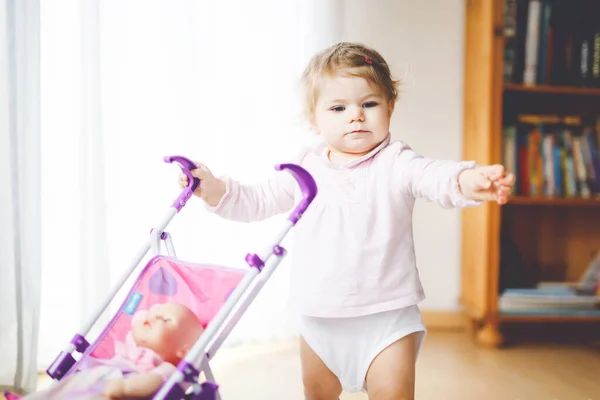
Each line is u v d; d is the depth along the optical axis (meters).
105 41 1.78
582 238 2.19
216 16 1.87
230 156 1.89
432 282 2.13
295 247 1.14
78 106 1.72
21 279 1.50
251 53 1.89
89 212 1.65
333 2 1.91
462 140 2.11
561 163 1.98
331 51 1.17
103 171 1.66
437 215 2.13
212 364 1.76
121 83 1.80
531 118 2.01
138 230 1.82
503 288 2.00
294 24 1.90
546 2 1.95
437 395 1.52
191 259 1.85
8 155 1.49
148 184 1.82
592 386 1.61
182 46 1.83
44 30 1.71
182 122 1.83
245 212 1.19
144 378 0.89
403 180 1.07
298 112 1.89
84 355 0.98
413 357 1.04
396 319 1.05
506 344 2.00
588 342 2.05
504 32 1.90
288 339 1.99
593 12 1.98
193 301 1.00
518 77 1.96
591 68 1.97
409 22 2.07
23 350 1.50
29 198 1.49
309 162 1.18
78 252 1.75
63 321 1.74
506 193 0.84
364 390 1.12
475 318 2.04
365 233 1.06
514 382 1.63
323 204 1.10
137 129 1.81
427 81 2.09
